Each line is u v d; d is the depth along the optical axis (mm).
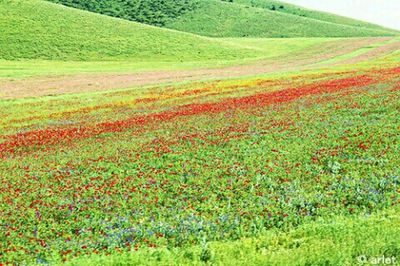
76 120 39375
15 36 107312
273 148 22062
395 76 49125
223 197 16219
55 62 98375
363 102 32438
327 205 14609
